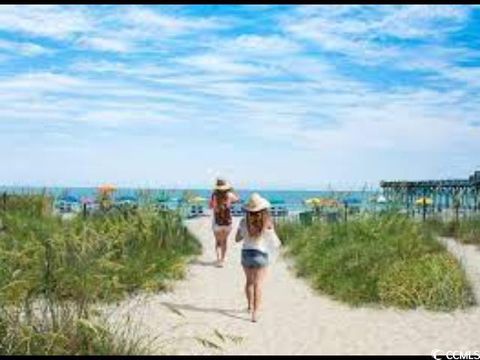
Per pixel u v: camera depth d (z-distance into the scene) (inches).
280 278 694.5
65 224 810.8
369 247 654.5
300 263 735.1
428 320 509.4
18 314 369.7
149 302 545.3
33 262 506.6
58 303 401.1
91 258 535.5
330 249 713.0
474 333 472.4
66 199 1218.6
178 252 775.7
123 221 733.3
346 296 572.1
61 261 512.7
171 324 481.4
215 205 756.6
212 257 828.6
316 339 455.2
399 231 726.5
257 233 511.5
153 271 621.9
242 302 569.6
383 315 525.0
